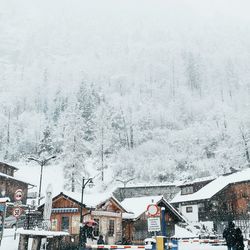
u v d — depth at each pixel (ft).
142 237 113.70
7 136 431.02
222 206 181.78
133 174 315.37
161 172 311.88
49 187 81.10
